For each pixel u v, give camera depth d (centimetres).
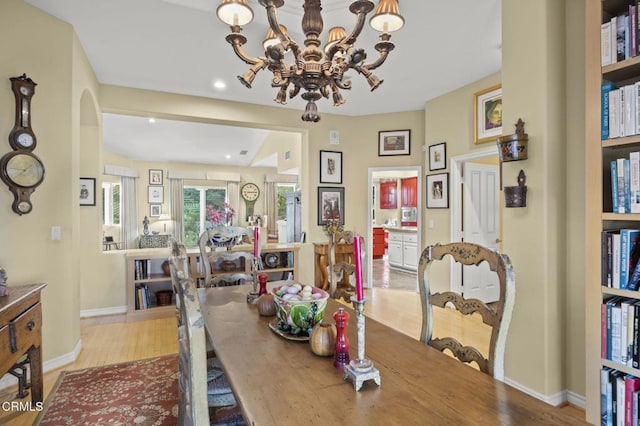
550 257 217
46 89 261
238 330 155
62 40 270
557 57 220
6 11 241
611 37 162
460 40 300
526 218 227
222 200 974
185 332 94
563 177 222
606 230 172
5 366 177
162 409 215
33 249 255
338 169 528
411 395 100
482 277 447
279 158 761
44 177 259
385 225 914
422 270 153
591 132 170
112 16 263
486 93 379
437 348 145
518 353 231
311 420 88
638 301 165
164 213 884
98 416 207
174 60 337
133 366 275
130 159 841
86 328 362
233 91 421
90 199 392
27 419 205
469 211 434
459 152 418
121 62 340
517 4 233
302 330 146
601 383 166
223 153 835
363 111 516
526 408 93
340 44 187
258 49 315
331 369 117
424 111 502
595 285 169
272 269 443
